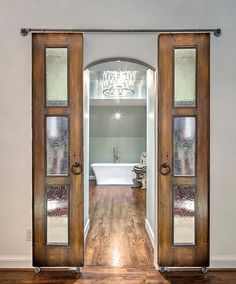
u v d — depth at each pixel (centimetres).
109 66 487
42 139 297
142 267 310
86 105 425
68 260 297
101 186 823
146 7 306
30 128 304
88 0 305
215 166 307
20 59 303
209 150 300
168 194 299
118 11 305
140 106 934
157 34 307
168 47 296
